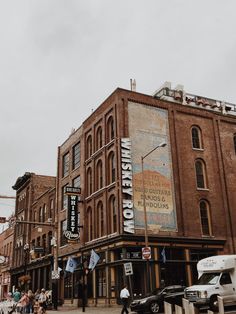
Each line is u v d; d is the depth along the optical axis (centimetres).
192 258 3170
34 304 2845
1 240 7250
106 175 3344
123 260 2850
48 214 4859
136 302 2270
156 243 3011
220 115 3869
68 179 4309
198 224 3322
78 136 4206
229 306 2234
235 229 3494
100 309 2844
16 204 6456
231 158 3769
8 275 6306
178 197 3297
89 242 3512
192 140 3622
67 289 3891
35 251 4434
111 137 3422
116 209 3044
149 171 3219
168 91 4062
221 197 3547
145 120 3381
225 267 2078
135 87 3856
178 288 2395
